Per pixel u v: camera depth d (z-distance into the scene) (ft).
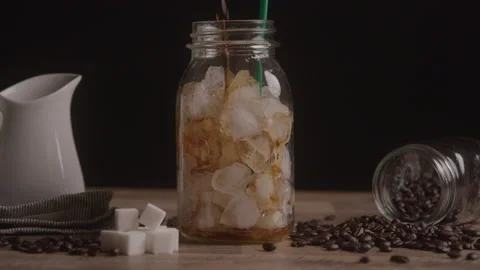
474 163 3.75
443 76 5.01
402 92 5.02
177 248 3.25
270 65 3.34
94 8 5.04
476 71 4.99
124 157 5.13
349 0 4.99
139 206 4.27
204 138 3.25
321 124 5.05
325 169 5.08
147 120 5.10
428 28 4.99
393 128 5.04
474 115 5.01
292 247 3.31
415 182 3.94
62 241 3.30
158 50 5.06
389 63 5.01
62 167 3.63
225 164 3.25
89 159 5.13
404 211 3.77
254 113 3.24
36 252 3.23
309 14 5.00
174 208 4.22
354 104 5.04
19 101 3.59
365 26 5.00
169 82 5.08
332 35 5.01
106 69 5.07
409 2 4.98
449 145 3.79
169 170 5.12
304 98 5.05
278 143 3.28
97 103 5.09
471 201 3.72
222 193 3.26
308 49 5.01
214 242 3.33
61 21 5.04
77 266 3.07
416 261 3.15
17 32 5.04
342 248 3.28
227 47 3.28
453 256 3.19
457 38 4.99
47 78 3.78
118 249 3.20
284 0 4.99
